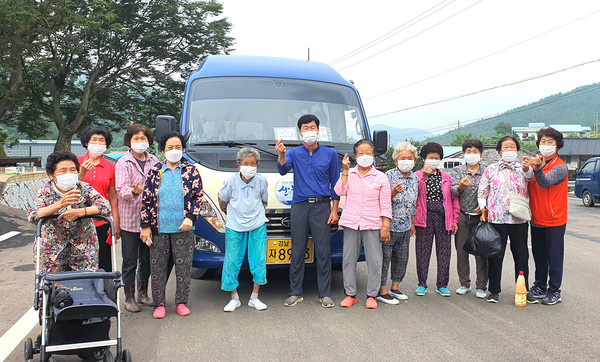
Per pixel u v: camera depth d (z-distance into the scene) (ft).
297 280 18.08
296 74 22.43
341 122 21.49
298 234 17.78
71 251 13.48
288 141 19.97
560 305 18.06
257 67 22.41
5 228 36.45
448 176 19.22
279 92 21.49
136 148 17.02
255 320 16.33
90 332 11.89
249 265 17.80
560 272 17.98
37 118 100.32
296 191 17.78
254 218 17.30
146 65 98.99
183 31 96.94
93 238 13.71
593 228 40.09
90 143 16.15
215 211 18.07
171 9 93.35
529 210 18.07
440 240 19.24
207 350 13.71
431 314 16.94
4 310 17.46
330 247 18.17
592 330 15.31
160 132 19.17
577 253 28.78
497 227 18.24
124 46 96.89
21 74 72.18
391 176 18.65
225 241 17.87
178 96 102.58
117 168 16.74
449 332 15.11
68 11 69.10
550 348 13.80
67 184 12.80
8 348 13.92
